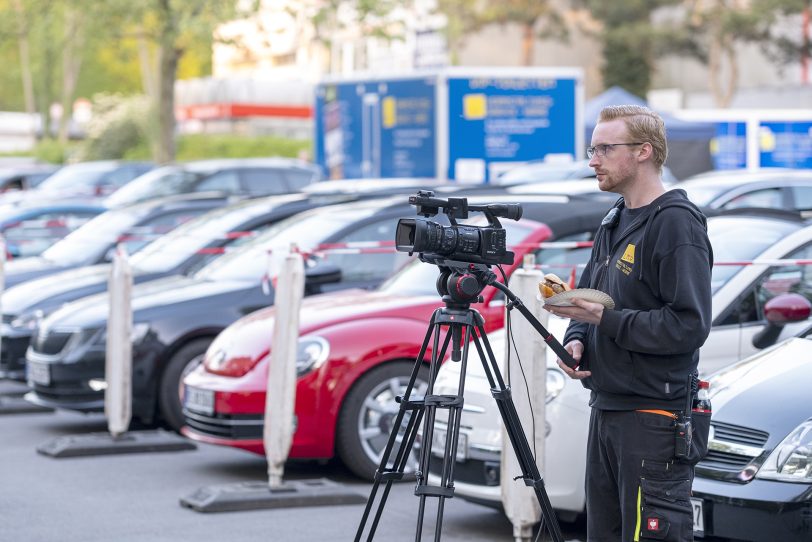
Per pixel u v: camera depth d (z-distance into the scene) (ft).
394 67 189.98
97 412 53.93
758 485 27.76
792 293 37.01
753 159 137.59
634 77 275.59
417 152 108.27
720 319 37.11
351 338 42.34
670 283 21.90
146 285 55.88
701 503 28.55
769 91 244.42
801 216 43.27
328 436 42.09
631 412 22.40
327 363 42.01
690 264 21.84
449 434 23.48
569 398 33.50
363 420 42.37
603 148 22.85
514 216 23.97
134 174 146.30
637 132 22.67
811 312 34.60
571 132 109.29
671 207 22.20
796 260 37.52
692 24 247.91
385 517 38.58
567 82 108.88
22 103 360.48
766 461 27.96
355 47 196.24
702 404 22.65
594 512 23.66
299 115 248.11
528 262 31.99
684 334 21.66
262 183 112.98
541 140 108.58
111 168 146.61
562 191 61.77
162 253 63.46
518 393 31.60
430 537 35.96
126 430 50.62
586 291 21.98
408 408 24.23
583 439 33.35
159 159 149.28
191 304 51.34
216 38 140.36
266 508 39.70
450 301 23.65
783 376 30.40
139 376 50.72
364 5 140.56
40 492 42.70
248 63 268.00
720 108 247.09
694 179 65.57
